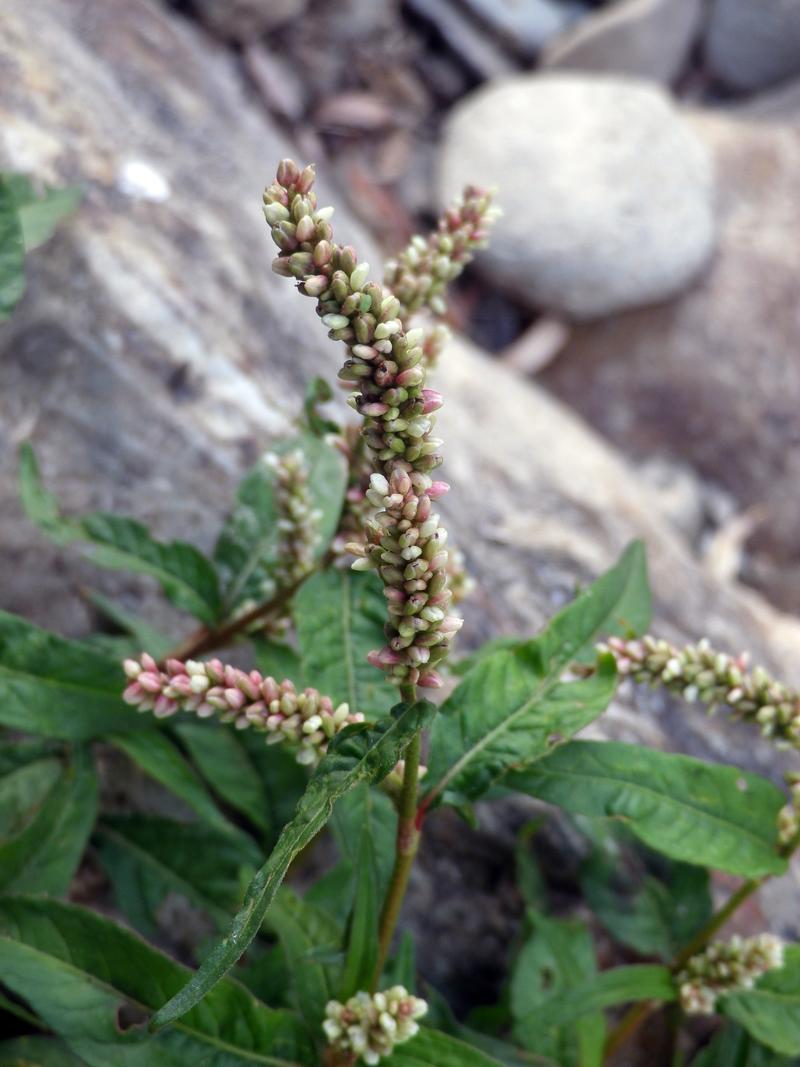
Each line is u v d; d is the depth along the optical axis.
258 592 0.19
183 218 0.29
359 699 0.16
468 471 0.31
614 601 0.16
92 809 0.18
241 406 0.27
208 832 0.20
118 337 0.26
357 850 0.16
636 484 0.39
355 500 0.17
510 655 0.15
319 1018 0.15
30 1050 0.17
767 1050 0.20
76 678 0.18
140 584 0.24
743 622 0.34
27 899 0.15
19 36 0.29
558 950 0.21
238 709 0.13
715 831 0.16
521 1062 0.20
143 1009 0.15
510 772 0.16
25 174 0.25
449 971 0.24
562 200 0.54
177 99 0.34
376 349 0.11
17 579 0.24
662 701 0.28
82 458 0.25
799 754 0.29
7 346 0.25
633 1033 0.24
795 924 0.26
